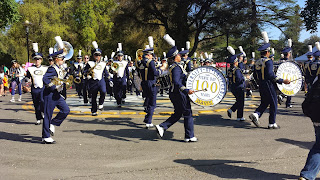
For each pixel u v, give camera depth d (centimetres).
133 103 1305
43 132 628
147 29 3862
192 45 3978
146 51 790
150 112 785
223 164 493
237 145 611
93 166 488
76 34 4425
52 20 4056
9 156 542
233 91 882
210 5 3294
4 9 2836
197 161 509
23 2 4084
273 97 755
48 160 520
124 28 3738
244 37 3381
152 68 776
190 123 638
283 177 431
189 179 428
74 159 525
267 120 880
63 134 718
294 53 3541
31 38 3959
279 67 784
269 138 666
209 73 625
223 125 816
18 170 469
